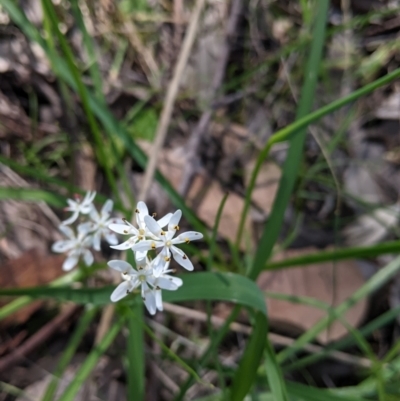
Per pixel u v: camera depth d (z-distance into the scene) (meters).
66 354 0.13
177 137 0.19
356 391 0.15
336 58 0.21
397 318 0.18
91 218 0.12
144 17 0.20
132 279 0.09
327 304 0.16
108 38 0.19
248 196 0.14
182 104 0.19
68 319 0.16
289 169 0.13
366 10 0.21
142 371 0.12
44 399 0.12
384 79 0.10
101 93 0.15
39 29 0.18
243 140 0.19
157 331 0.16
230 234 0.17
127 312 0.11
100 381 0.15
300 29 0.21
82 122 0.18
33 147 0.18
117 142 0.18
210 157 0.19
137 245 0.08
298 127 0.12
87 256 0.12
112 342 0.16
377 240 0.18
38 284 0.15
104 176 0.18
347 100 0.11
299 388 0.13
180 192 0.17
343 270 0.17
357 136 0.20
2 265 0.15
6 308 0.13
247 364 0.11
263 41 0.21
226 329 0.12
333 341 0.16
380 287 0.18
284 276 0.17
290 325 0.16
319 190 0.19
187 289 0.11
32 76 0.18
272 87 0.20
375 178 0.20
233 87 0.20
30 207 0.17
